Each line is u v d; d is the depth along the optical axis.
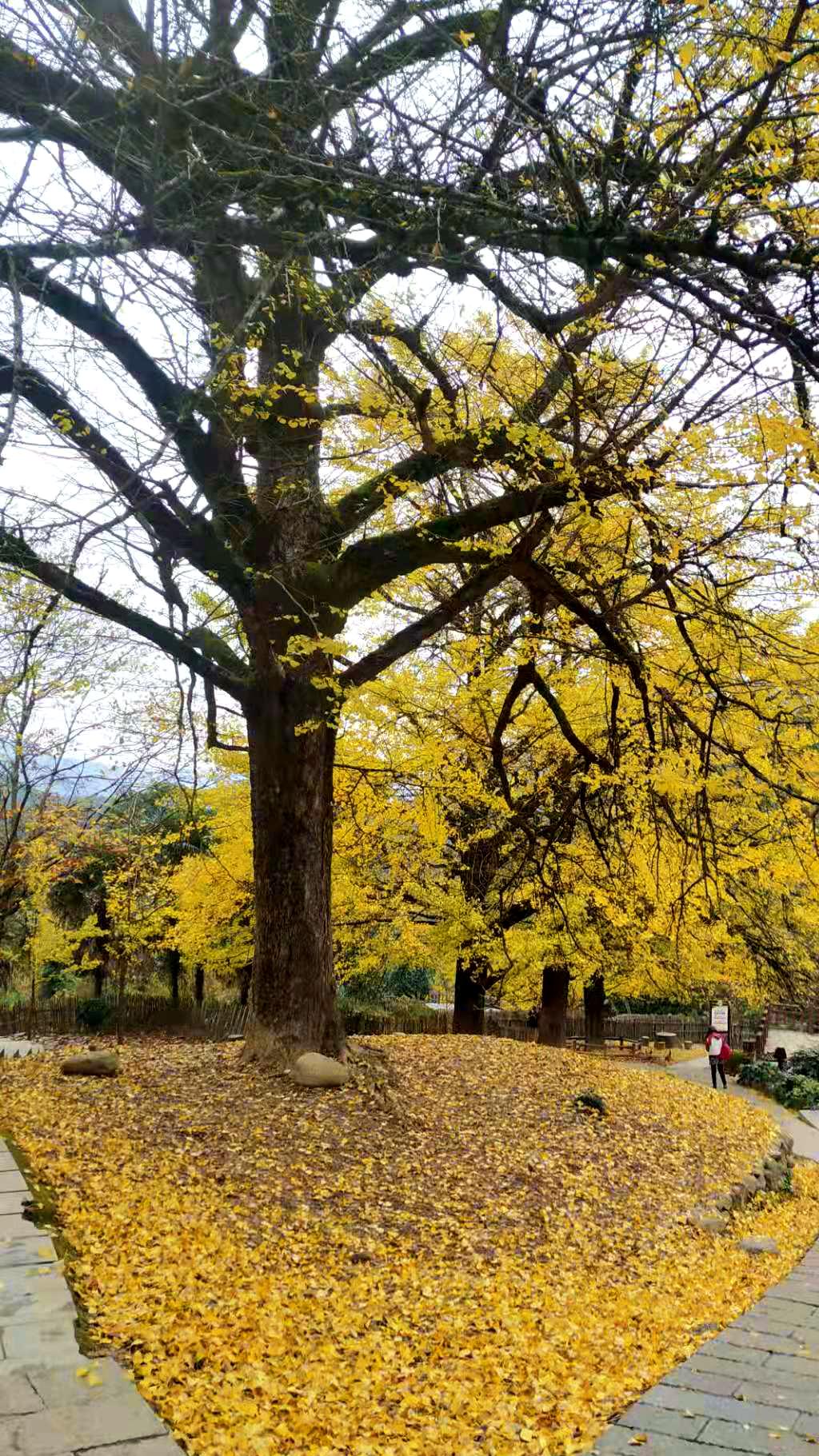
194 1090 9.70
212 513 9.09
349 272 6.55
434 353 8.44
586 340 7.75
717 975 16.72
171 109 5.48
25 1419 3.93
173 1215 6.92
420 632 10.27
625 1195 9.41
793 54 4.77
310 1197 7.71
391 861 14.91
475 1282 6.98
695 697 9.82
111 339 8.03
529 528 9.02
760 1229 9.84
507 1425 5.06
